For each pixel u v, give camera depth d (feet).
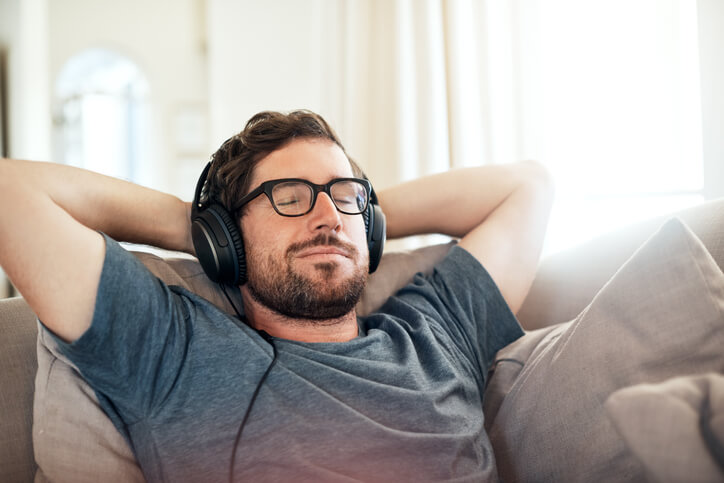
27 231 2.58
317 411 2.78
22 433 2.84
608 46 6.90
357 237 3.45
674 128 6.44
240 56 12.10
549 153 7.30
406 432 2.83
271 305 3.34
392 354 3.32
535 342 3.55
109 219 3.19
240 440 2.69
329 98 9.59
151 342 2.78
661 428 1.83
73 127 14.82
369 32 9.27
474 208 4.26
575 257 4.19
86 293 2.62
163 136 14.73
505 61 7.68
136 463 2.76
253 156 3.47
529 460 2.92
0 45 13.48
